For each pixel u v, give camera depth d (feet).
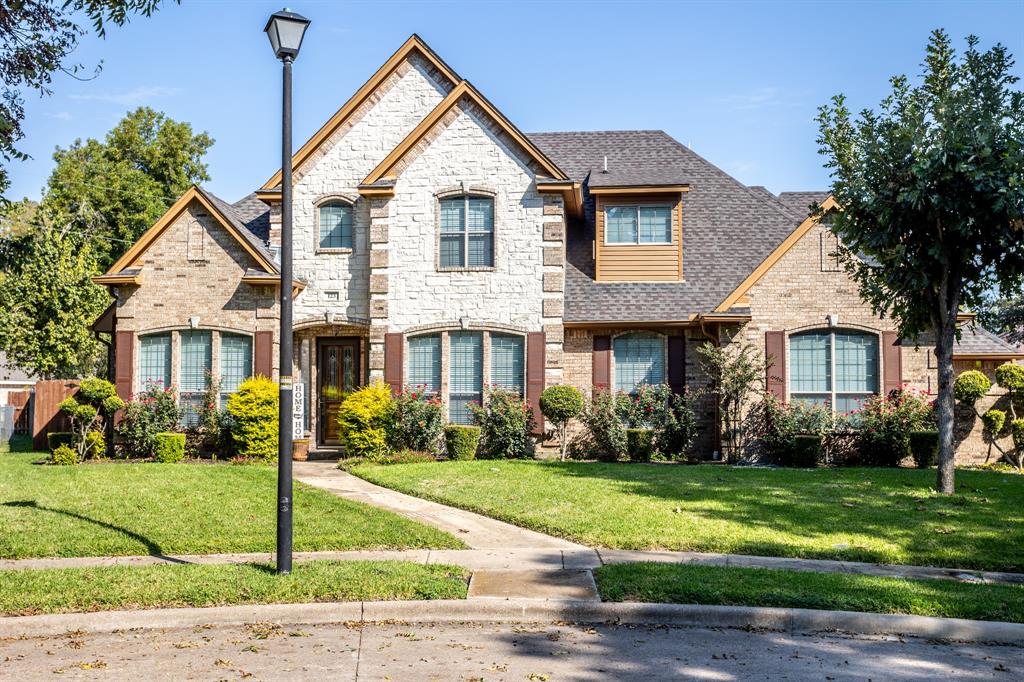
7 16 41.11
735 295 68.33
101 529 41.09
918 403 65.72
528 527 43.01
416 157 72.02
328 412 76.64
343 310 73.82
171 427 69.46
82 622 28.04
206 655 25.26
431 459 65.41
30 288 105.70
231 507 46.26
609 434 69.05
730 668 24.26
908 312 53.31
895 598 29.37
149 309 70.64
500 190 71.36
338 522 42.68
